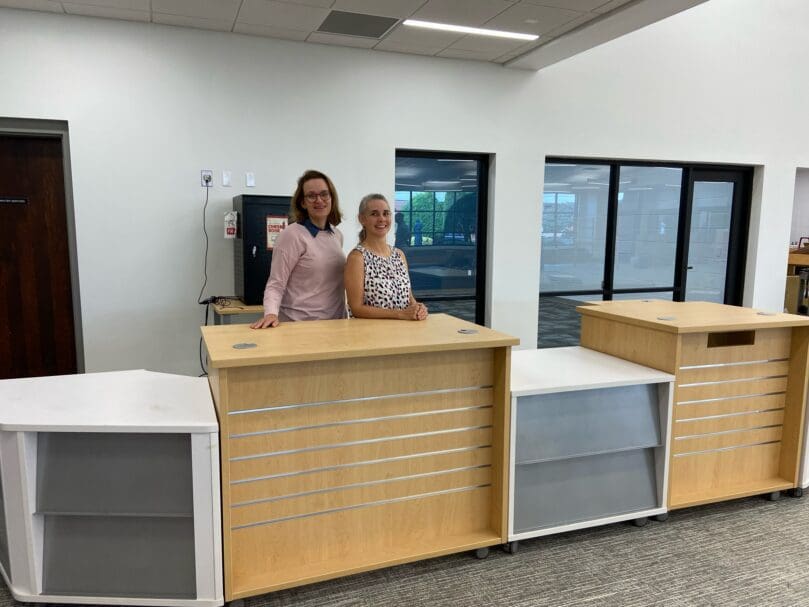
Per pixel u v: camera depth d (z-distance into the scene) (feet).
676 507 8.11
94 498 5.82
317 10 11.62
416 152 15.46
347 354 6.19
